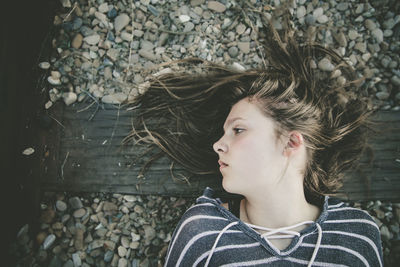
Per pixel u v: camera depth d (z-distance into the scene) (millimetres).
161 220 1394
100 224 1381
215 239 1067
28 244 1346
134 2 1444
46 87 1398
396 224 1408
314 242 1049
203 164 1402
